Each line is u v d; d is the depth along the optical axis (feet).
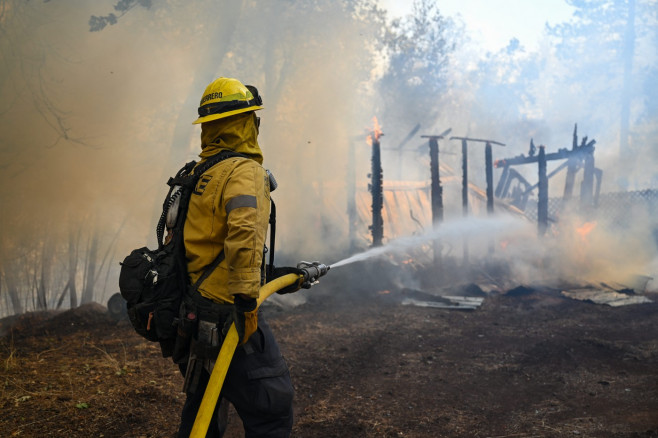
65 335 18.62
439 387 14.65
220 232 7.26
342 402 13.48
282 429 7.65
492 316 22.97
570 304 24.86
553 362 16.60
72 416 11.52
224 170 7.34
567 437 11.43
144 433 11.17
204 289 7.25
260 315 7.75
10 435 10.46
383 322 21.65
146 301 7.28
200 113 7.87
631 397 13.51
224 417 8.46
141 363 15.34
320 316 22.29
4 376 13.44
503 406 13.33
